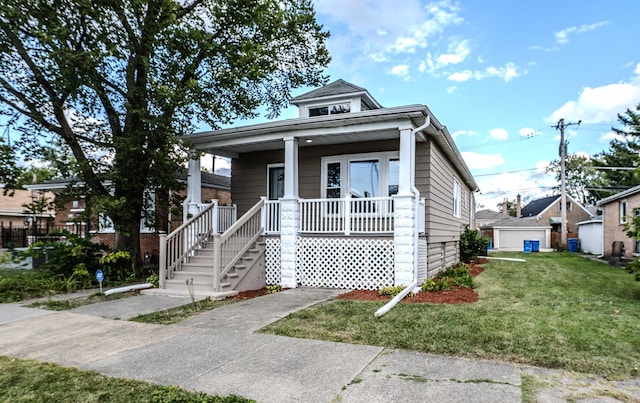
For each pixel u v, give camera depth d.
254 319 6.06
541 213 36.78
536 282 9.92
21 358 4.50
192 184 10.80
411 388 3.43
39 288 8.84
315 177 11.31
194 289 8.49
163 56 10.90
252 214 9.52
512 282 9.88
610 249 19.73
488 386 3.46
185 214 10.71
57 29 8.89
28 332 5.66
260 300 7.65
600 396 3.27
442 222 11.85
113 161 10.93
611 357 4.15
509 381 3.57
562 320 5.65
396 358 4.20
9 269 13.40
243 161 12.60
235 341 4.92
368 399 3.23
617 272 12.70
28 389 3.60
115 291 8.70
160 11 10.34
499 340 4.70
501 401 3.17
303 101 12.92
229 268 8.61
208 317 6.31
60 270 10.01
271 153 12.20
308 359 4.21
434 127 9.28
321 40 14.37
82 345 4.94
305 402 3.21
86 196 10.88
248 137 10.09
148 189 11.38
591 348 4.42
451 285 8.88
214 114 12.14
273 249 9.87
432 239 10.19
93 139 10.99
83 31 9.88
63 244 10.19
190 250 9.70
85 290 9.25
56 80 9.50
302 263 9.65
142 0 9.77
